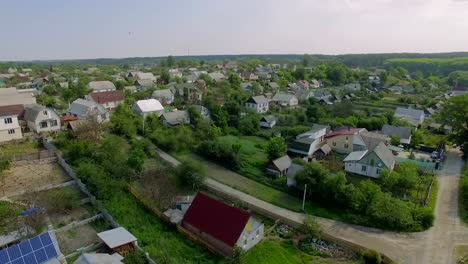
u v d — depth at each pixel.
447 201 37.50
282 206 36.22
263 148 55.28
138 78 115.12
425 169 45.97
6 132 46.59
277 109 84.81
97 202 30.92
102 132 53.50
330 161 48.19
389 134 59.16
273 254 27.44
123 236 25.23
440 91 123.44
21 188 34.03
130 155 43.47
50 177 37.03
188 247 27.00
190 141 53.84
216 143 49.94
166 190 35.22
